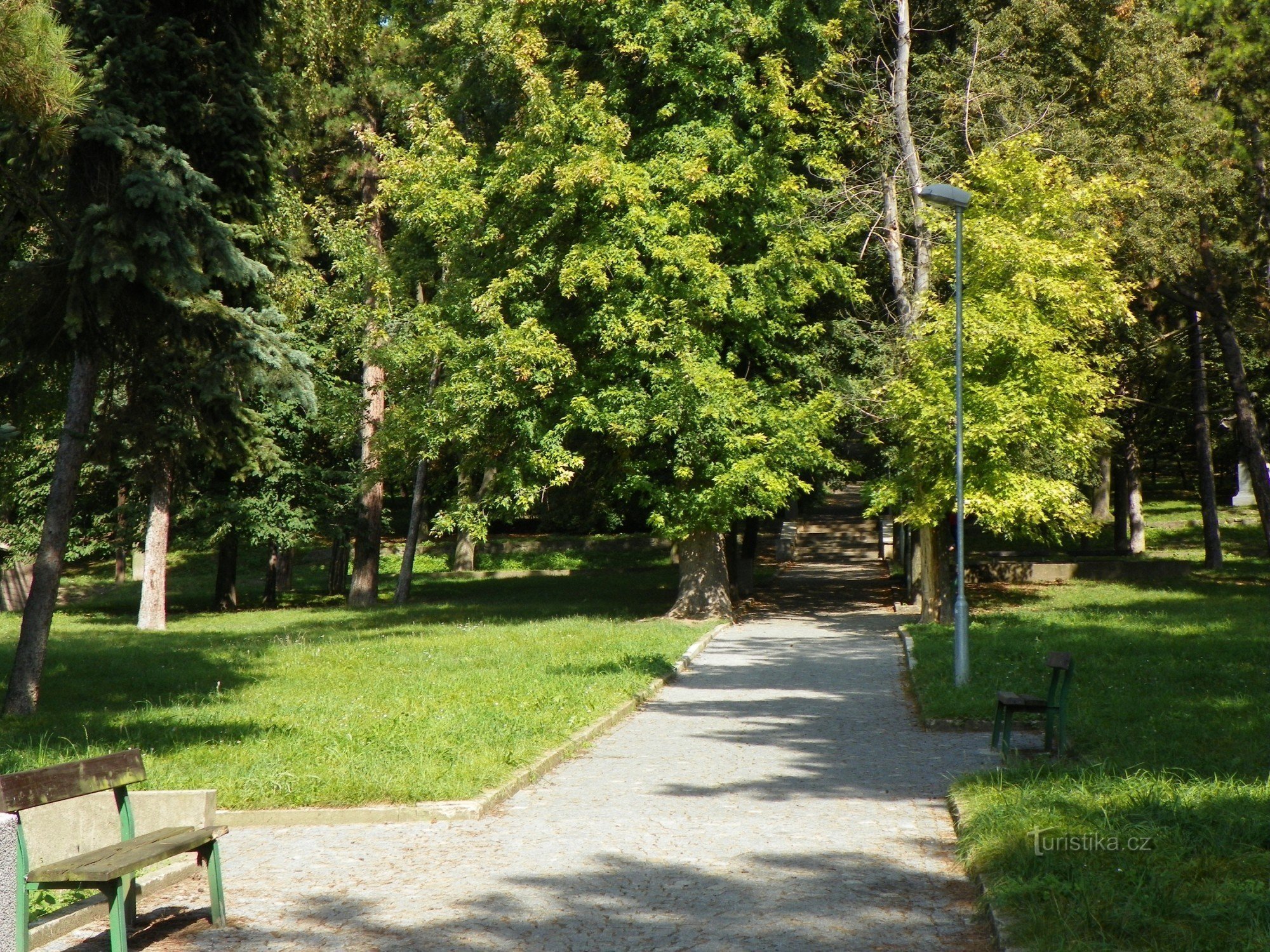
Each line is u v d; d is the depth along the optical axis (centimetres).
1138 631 2091
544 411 2562
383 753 1039
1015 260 2305
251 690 1599
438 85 3300
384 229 3803
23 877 544
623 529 5781
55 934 611
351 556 5138
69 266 1438
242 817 857
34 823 725
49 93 1071
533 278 2612
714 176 2489
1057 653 1096
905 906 636
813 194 2634
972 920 607
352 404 3353
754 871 709
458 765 981
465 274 2748
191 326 1642
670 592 3722
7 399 1605
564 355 2453
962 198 1683
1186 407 3944
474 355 2575
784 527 5247
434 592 4078
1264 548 4181
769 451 2573
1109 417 3228
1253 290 3128
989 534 4944
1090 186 2327
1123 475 4125
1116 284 2411
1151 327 3222
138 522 3200
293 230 2983
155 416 1844
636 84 2688
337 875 718
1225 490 5597
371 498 3603
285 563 4547
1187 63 2712
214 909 626
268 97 1748
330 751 1062
